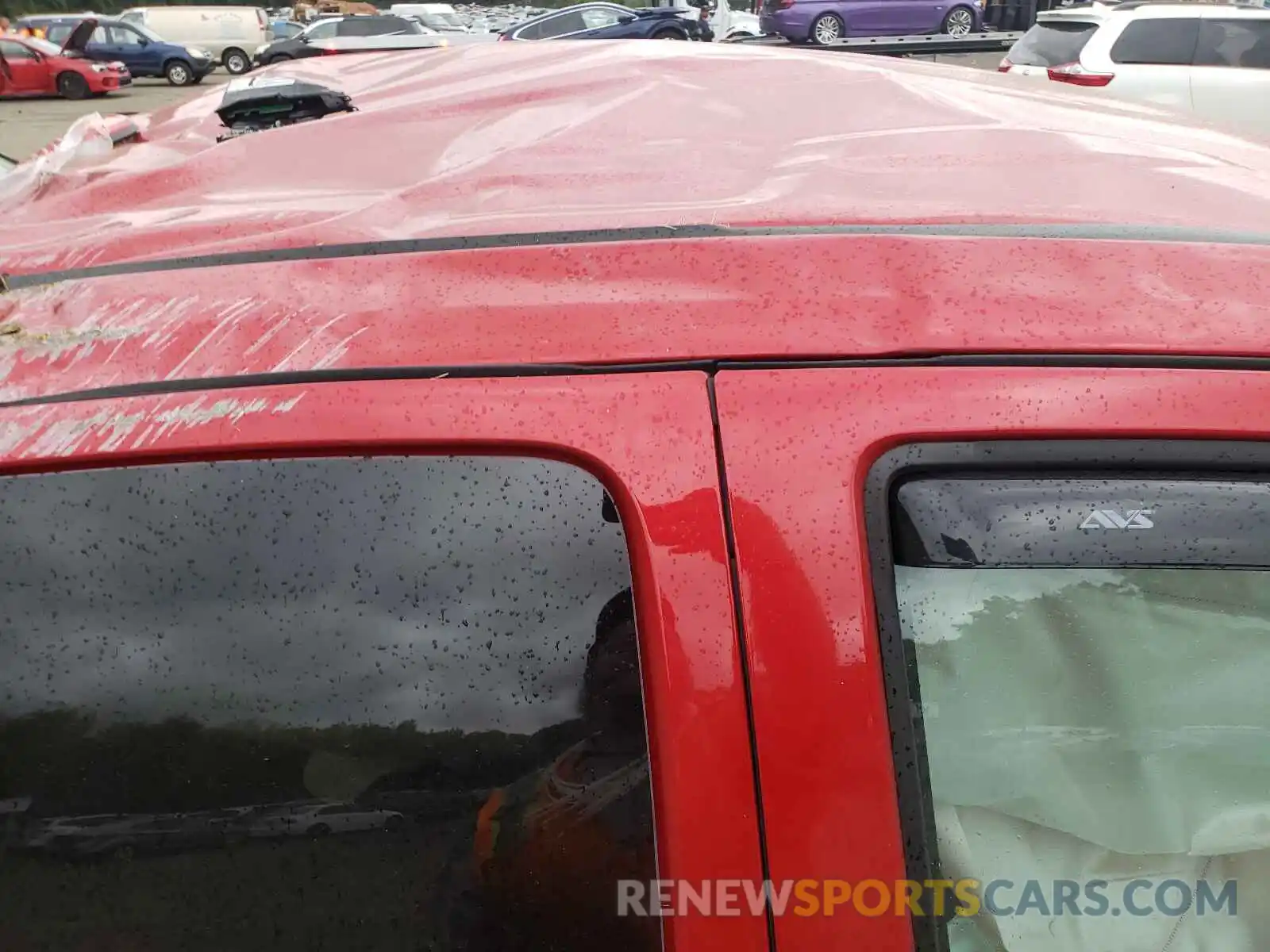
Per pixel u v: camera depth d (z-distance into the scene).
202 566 1.04
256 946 1.03
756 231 1.19
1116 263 1.15
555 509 1.03
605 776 1.00
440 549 1.03
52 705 1.04
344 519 1.04
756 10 27.41
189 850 1.03
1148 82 10.48
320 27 25.75
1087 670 1.08
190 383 1.07
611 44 2.41
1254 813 1.13
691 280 1.12
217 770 1.04
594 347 1.07
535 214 1.29
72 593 1.05
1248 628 1.10
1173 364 1.07
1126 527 1.04
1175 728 1.11
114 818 1.04
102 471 1.04
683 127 1.70
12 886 1.04
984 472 1.04
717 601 1.00
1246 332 1.09
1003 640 1.06
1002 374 1.06
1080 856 1.11
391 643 1.04
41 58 23.86
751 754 0.98
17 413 1.07
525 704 1.02
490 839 1.02
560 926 1.01
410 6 35.38
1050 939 1.11
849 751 0.98
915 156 1.51
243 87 2.03
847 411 1.04
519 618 1.03
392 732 1.03
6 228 1.42
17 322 1.15
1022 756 1.09
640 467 1.02
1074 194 1.35
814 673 0.99
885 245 1.15
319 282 1.16
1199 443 1.05
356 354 1.08
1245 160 1.59
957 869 1.07
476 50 2.53
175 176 1.57
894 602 1.02
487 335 1.08
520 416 1.04
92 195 1.53
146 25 30.81
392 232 1.25
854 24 18.62
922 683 1.05
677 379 1.05
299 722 1.04
